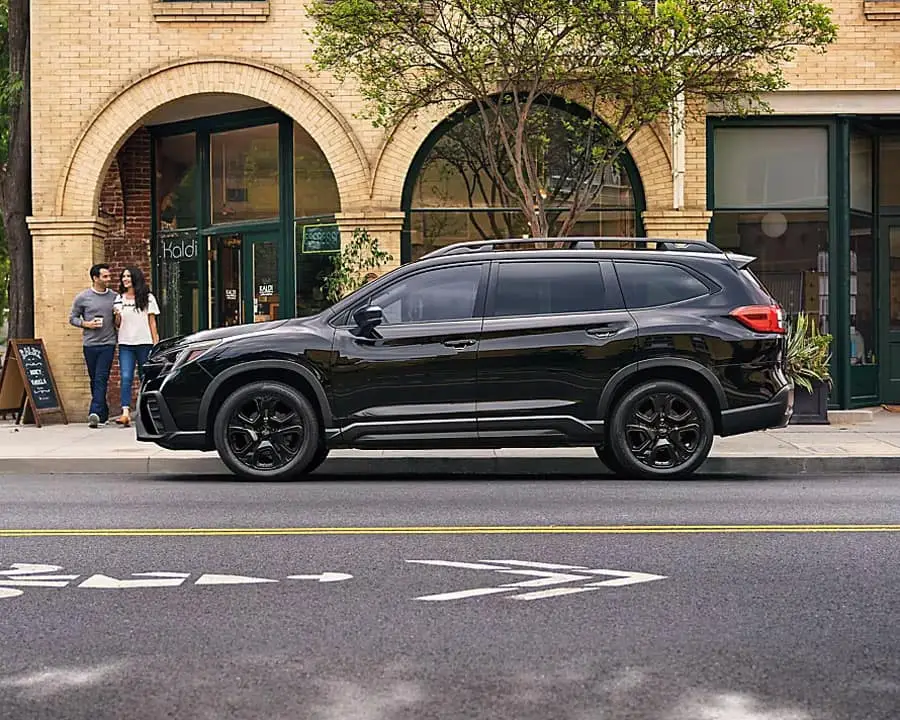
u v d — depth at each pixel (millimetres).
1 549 7441
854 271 17797
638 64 14102
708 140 17125
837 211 17297
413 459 12312
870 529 8062
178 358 11273
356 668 4910
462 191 17438
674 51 14391
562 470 12320
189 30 17359
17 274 18344
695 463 11195
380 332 11133
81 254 17484
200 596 6145
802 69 17000
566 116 17125
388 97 16281
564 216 17281
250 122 18672
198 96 17594
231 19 17328
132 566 6902
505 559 7051
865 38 17047
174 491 10453
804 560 7000
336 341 11117
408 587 6320
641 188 17312
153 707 4453
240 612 5816
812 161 17328
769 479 11469
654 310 11227
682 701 4492
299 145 18281
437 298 11250
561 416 11086
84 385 17500
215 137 19109
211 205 19188
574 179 17219
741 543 7551
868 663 4969
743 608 5859
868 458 12500
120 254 19766
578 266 11320
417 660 5012
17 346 16797
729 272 11375
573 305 11227
